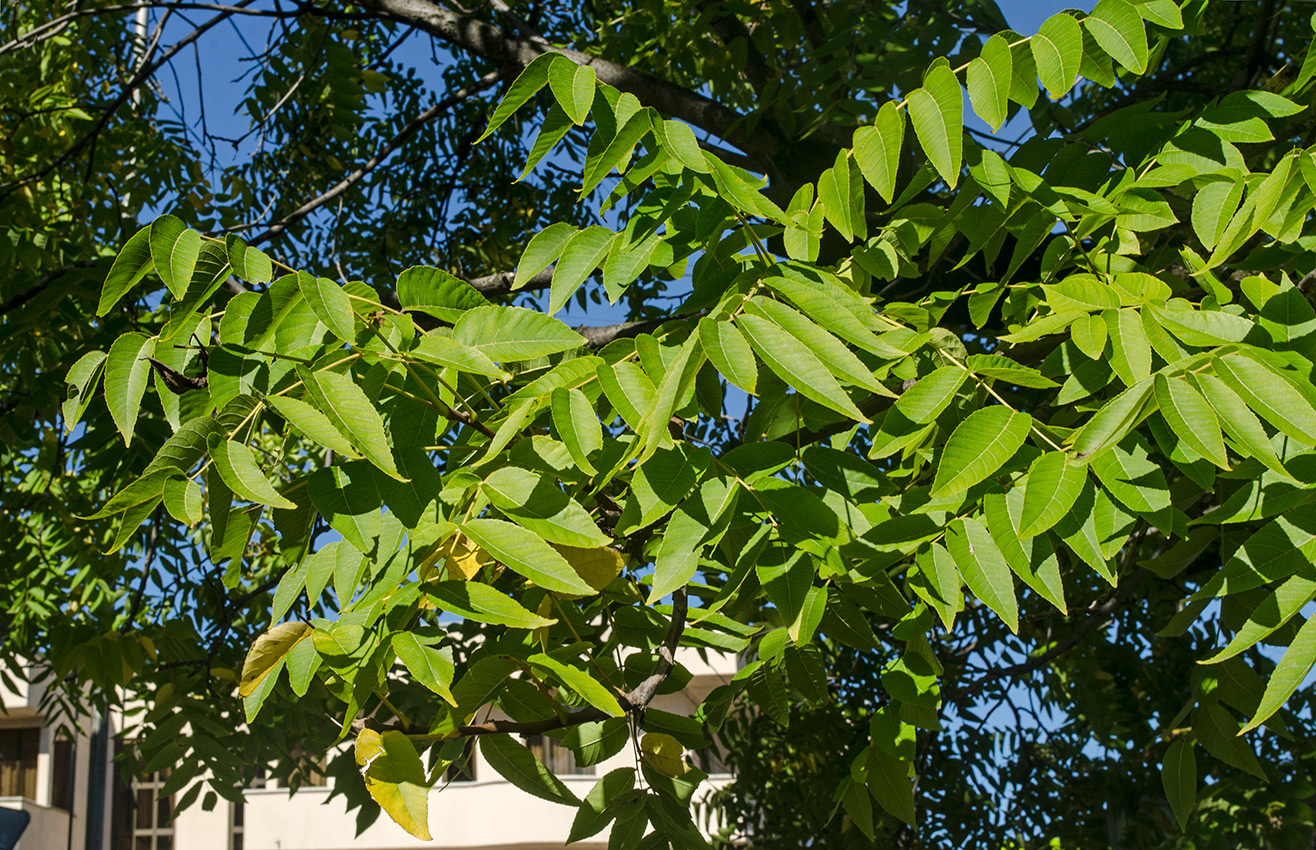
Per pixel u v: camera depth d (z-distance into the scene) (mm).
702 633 2631
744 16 4477
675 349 2066
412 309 2145
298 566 2137
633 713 2080
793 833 6434
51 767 20156
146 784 20828
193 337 2121
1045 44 2088
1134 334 1897
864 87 3770
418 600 1846
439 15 5703
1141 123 2424
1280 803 4922
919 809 6250
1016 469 1910
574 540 1821
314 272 7574
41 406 4445
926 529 1944
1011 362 1937
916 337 2008
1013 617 1845
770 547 1952
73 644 3805
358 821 4344
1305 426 1590
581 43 7523
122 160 7004
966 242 3934
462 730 1993
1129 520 1825
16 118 6590
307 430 1712
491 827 19438
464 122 7742
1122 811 6172
